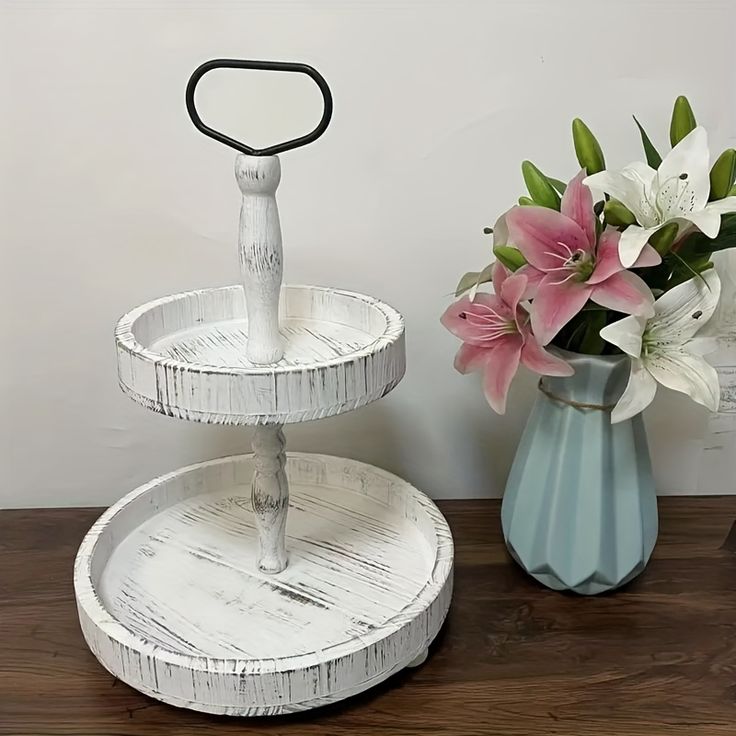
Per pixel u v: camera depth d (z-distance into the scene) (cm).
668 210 64
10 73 79
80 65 79
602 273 62
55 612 73
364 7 78
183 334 69
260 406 56
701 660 66
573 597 74
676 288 64
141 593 69
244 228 60
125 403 89
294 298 72
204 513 81
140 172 82
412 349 87
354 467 84
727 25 79
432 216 83
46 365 88
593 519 70
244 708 57
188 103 59
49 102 80
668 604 73
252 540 77
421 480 92
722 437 90
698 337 67
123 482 92
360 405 58
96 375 88
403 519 80
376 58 79
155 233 84
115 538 75
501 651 67
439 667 65
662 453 91
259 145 81
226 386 55
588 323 69
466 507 89
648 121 81
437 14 78
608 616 71
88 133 81
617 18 78
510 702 62
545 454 72
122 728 60
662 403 89
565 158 82
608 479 70
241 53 79
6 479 91
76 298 86
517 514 74
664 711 61
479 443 91
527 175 70
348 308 71
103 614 61
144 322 66
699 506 89
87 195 83
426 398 89
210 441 91
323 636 64
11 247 84
